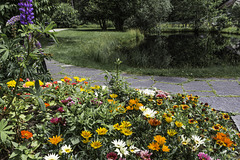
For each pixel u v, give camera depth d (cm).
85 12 2494
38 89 150
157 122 165
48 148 155
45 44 1055
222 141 164
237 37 1577
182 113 222
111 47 921
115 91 247
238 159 176
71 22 2795
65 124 172
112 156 141
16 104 179
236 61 702
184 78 458
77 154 152
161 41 1319
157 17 1872
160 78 459
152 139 168
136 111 212
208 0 2247
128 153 149
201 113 230
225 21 2200
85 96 209
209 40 1376
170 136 171
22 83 229
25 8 141
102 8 2278
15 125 165
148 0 1864
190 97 252
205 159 146
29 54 145
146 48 1001
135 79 451
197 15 2303
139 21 1869
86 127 169
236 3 2162
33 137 164
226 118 219
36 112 198
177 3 2788
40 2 345
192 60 724
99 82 420
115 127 160
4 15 303
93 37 1407
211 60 723
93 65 595
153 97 240
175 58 759
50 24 136
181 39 1445
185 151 159
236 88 381
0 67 206
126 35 1548
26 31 135
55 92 223
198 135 185
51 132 173
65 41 1195
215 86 395
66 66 586
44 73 276
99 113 175
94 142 145
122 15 2270
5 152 151
